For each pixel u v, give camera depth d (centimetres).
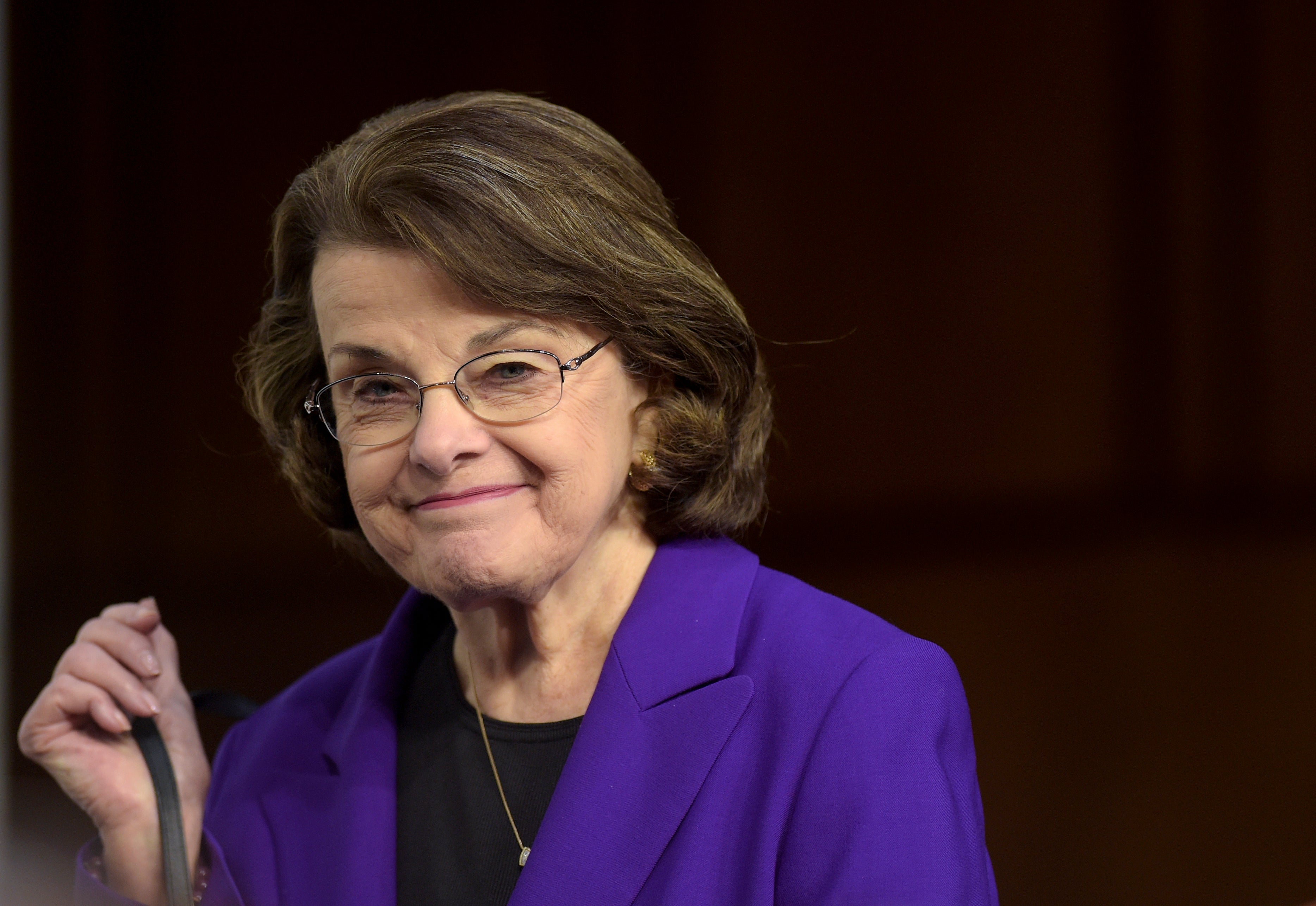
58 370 2486
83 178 2478
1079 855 1402
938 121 2842
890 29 2839
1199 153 2794
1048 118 2828
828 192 2862
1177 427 2823
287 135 2583
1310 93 2734
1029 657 1902
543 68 2731
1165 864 1373
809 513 2830
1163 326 2825
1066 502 2805
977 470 2844
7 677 2102
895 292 2866
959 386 2856
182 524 2552
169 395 2548
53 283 2475
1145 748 1612
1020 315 2844
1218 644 1891
